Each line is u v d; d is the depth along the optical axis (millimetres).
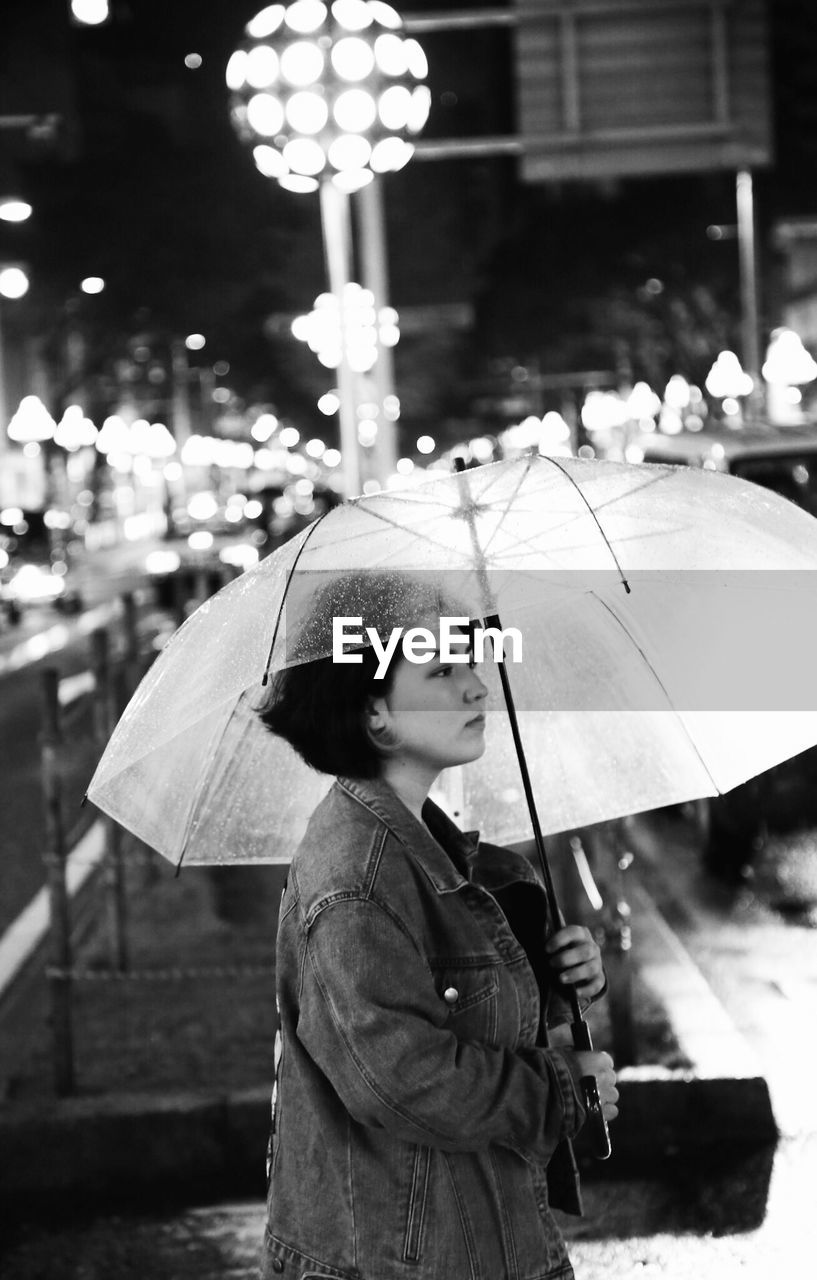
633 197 53031
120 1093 6164
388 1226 2549
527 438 73375
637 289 55500
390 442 22109
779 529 2973
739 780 3094
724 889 9500
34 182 60406
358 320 21719
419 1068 2479
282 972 2670
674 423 52844
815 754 9961
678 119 19453
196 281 61094
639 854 10641
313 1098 2619
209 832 3014
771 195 44625
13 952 9086
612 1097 2713
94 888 10672
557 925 2883
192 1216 5582
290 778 3037
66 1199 5785
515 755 3203
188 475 102188
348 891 2566
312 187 12078
